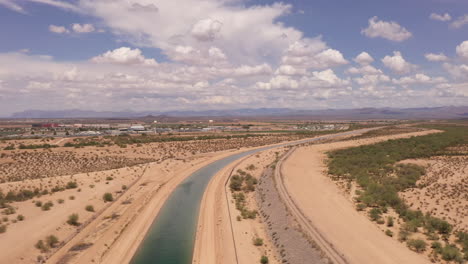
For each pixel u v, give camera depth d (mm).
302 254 38219
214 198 70562
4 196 61188
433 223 43219
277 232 46375
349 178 76625
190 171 102438
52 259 40375
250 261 39625
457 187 59781
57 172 93625
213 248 44875
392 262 34812
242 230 49688
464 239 38906
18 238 43500
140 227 53188
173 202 68250
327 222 46875
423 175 74312
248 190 76438
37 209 55125
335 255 36250
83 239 46906
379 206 54094
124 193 72812
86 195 66688
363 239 40781
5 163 99000
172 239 48625
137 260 41781
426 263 34438
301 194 62812
